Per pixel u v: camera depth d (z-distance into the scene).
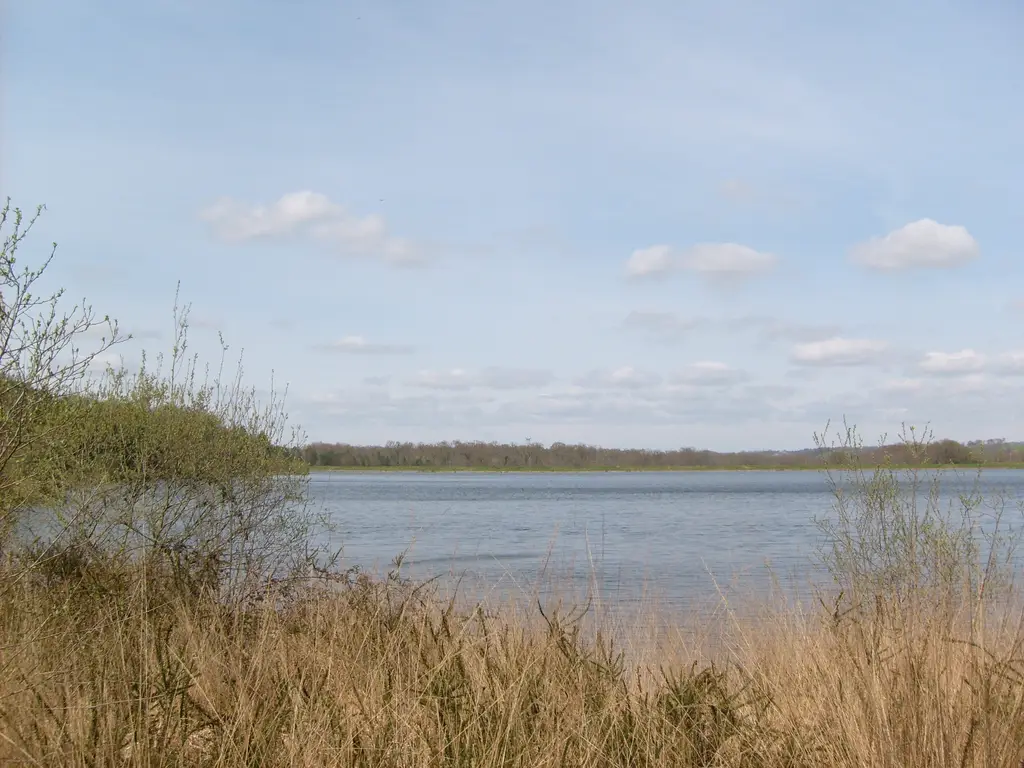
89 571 6.92
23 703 4.75
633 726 5.12
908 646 5.29
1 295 6.13
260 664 5.37
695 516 52.62
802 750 4.99
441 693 5.06
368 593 7.00
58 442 7.52
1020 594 7.05
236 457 9.74
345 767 4.45
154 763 4.32
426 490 116.06
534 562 22.56
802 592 9.49
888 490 8.15
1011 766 4.51
